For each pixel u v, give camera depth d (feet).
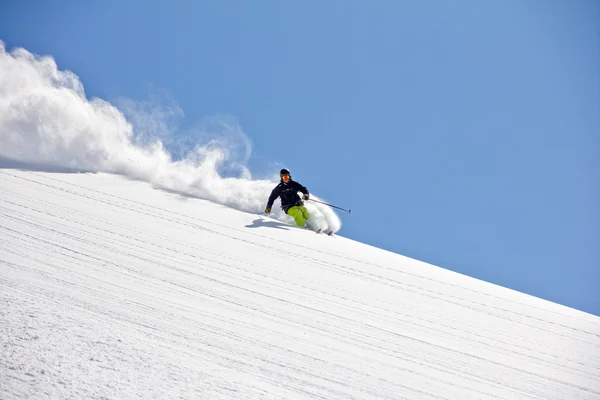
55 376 8.59
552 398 13.16
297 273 21.74
